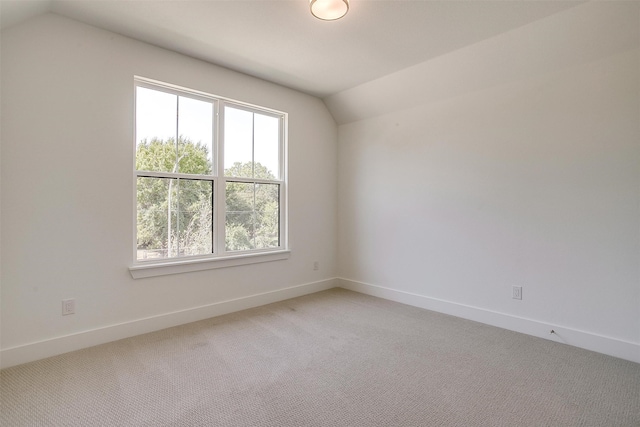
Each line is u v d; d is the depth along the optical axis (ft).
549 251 8.54
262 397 5.83
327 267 13.71
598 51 7.62
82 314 7.78
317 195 13.25
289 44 8.75
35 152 7.14
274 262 11.79
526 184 8.93
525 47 8.23
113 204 8.22
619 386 6.22
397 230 11.98
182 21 7.68
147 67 8.73
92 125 7.89
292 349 7.81
